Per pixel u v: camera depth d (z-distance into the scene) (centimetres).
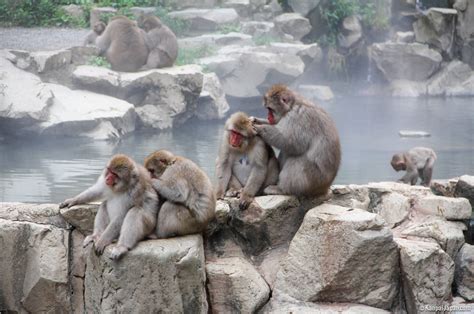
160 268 675
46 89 1612
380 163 1383
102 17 2305
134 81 1783
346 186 828
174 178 686
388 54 2569
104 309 685
